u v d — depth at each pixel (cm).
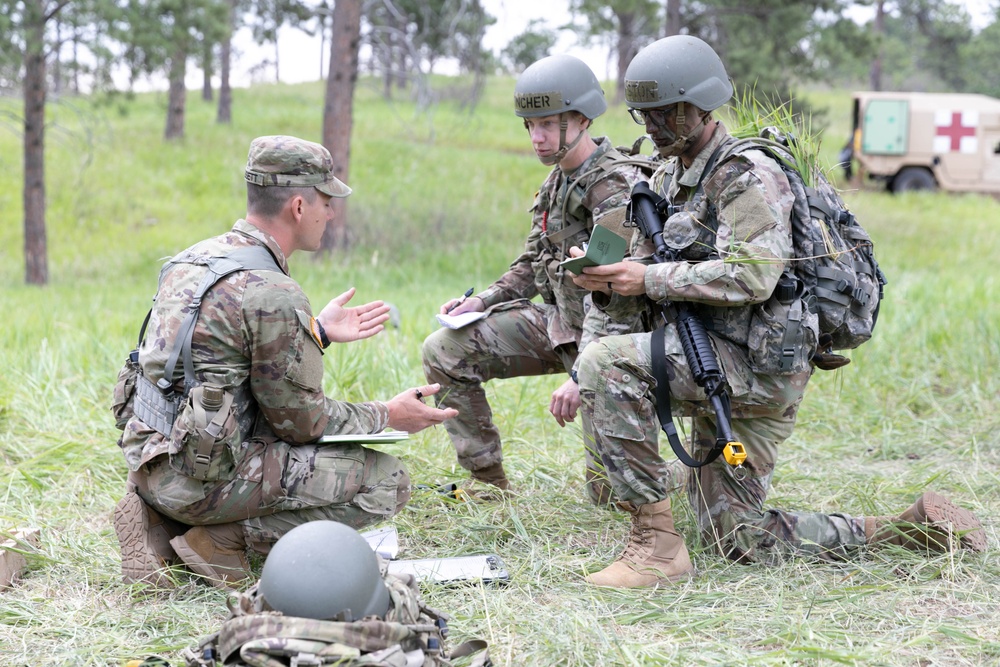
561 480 414
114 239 1678
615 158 361
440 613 264
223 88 2606
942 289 938
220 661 221
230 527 308
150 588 302
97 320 816
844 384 572
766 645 266
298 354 295
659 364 301
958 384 585
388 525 358
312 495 304
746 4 1961
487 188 1950
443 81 3656
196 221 1805
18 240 1677
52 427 486
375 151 2219
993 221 1808
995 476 421
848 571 316
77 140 2225
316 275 1305
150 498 303
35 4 1272
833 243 305
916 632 267
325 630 209
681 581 313
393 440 304
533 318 389
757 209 292
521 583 308
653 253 323
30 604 292
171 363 293
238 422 299
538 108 351
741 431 326
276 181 306
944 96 2128
